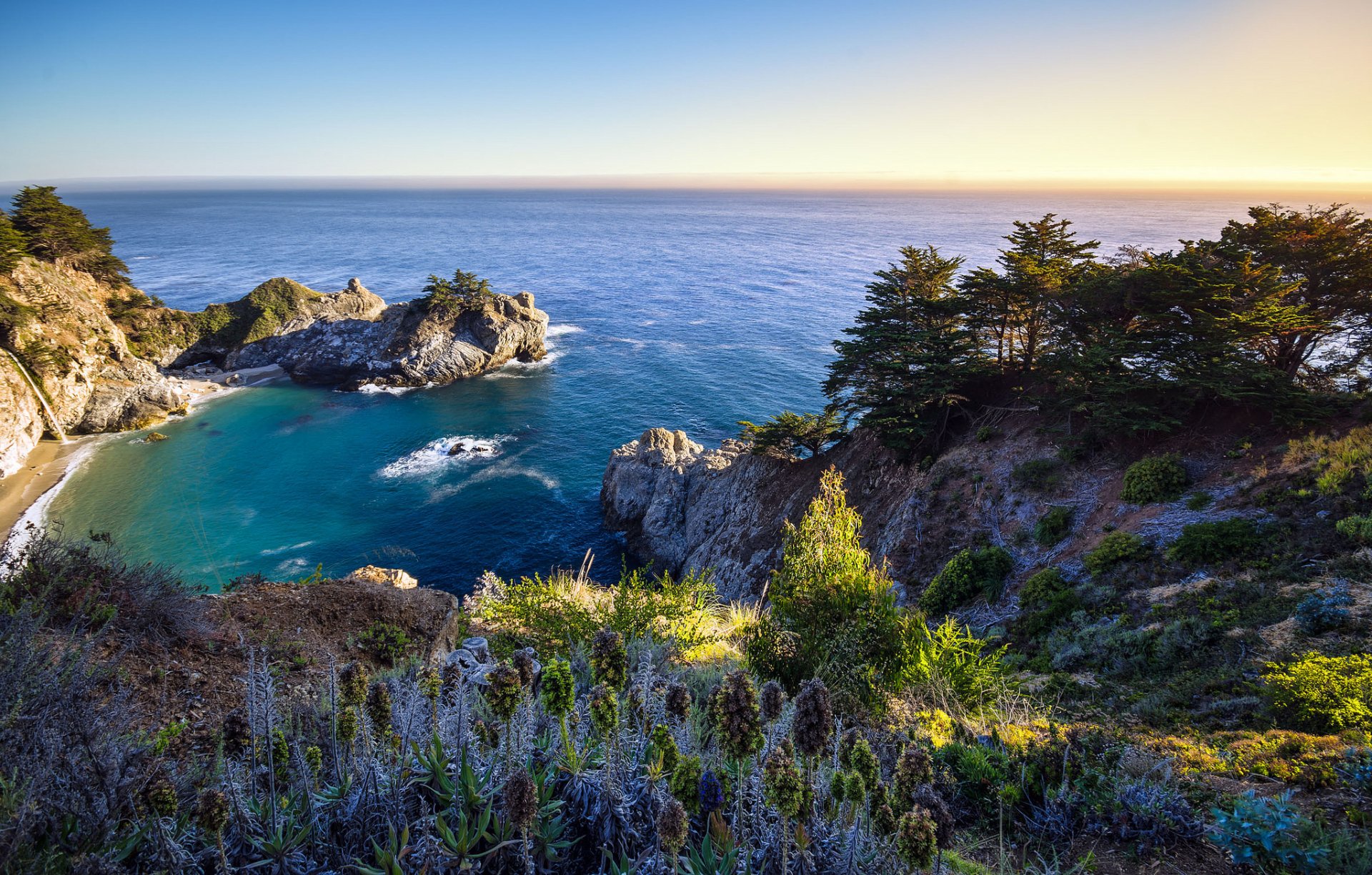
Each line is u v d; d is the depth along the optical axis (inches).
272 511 2299.5
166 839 144.3
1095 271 1536.7
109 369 3068.4
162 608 353.4
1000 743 323.3
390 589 493.0
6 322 2679.6
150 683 305.1
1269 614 719.1
